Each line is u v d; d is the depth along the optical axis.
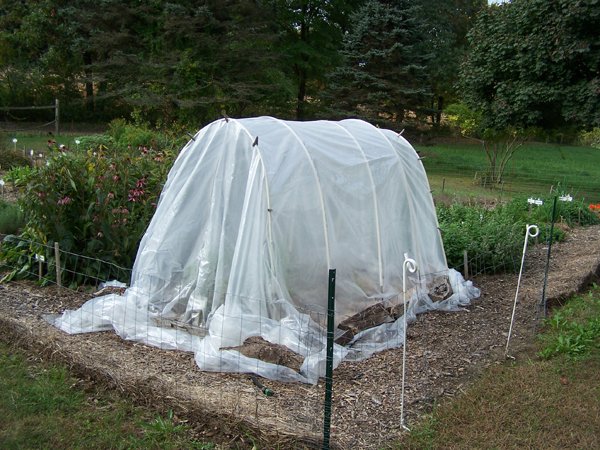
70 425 4.22
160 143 15.23
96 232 7.25
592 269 8.41
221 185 6.07
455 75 34.66
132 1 26.50
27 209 7.30
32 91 31.69
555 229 11.12
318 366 5.02
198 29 25.88
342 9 33.59
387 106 29.70
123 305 5.98
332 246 6.05
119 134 18.94
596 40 15.00
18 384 4.70
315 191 6.05
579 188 19.09
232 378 4.93
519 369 5.27
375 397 4.74
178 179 6.44
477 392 4.82
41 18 29.34
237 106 26.98
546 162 28.33
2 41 30.34
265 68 27.66
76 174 7.33
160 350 5.46
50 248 7.11
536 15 15.90
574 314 6.68
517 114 17.48
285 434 3.96
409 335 6.02
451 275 7.44
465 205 13.45
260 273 5.62
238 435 4.09
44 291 6.89
